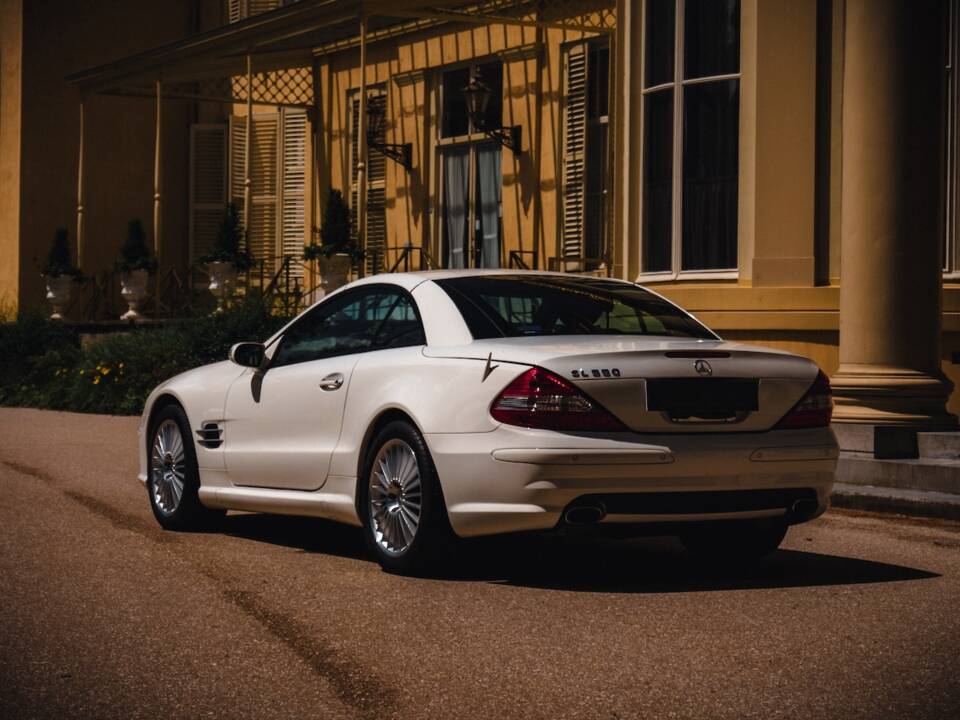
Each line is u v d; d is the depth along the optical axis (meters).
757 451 6.04
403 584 6.13
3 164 25.25
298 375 7.17
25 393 20.14
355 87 21.73
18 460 11.70
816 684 4.38
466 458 5.96
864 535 7.74
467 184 19.59
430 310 6.59
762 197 12.09
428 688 4.35
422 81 20.27
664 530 6.17
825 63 11.98
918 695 4.24
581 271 17.55
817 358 11.95
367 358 6.77
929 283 9.98
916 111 9.91
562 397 5.81
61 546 7.16
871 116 9.96
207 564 6.67
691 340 6.46
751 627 5.23
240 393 7.57
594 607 5.61
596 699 4.22
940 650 4.84
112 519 8.29
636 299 7.00
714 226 12.57
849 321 10.09
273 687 4.37
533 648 4.89
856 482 9.25
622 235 13.39
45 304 23.78
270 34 18.62
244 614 5.46
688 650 4.85
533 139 18.33
